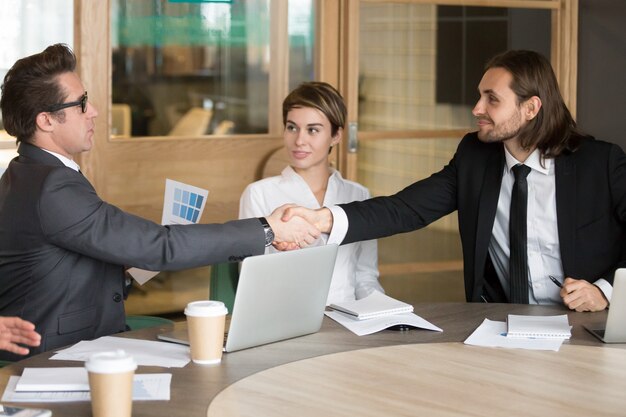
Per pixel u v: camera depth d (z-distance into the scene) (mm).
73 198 2568
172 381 2107
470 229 3242
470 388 2086
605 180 3123
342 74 4617
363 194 3535
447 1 4754
